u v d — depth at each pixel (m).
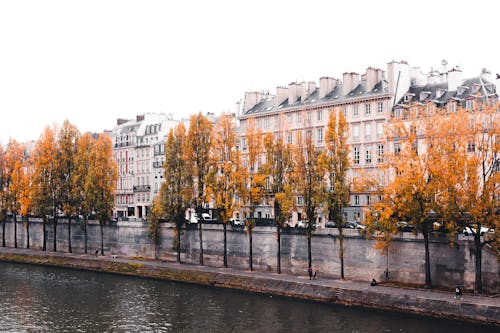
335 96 103.94
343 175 70.62
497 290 59.22
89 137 108.88
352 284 67.62
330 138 71.12
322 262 74.12
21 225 119.06
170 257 92.75
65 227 110.38
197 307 65.81
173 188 87.88
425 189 60.25
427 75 103.62
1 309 67.12
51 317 63.47
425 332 52.78
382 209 65.69
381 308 60.75
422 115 64.94
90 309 66.62
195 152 86.12
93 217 108.56
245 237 82.62
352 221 98.94
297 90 111.06
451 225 58.31
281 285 70.69
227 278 76.75
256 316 60.97
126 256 99.12
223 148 82.12
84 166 105.25
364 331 54.03
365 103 97.81
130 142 143.62
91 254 103.94
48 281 84.12
